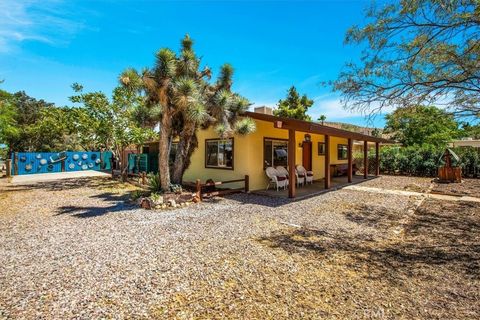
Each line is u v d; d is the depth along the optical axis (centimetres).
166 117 807
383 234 532
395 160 1766
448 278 346
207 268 370
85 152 2022
